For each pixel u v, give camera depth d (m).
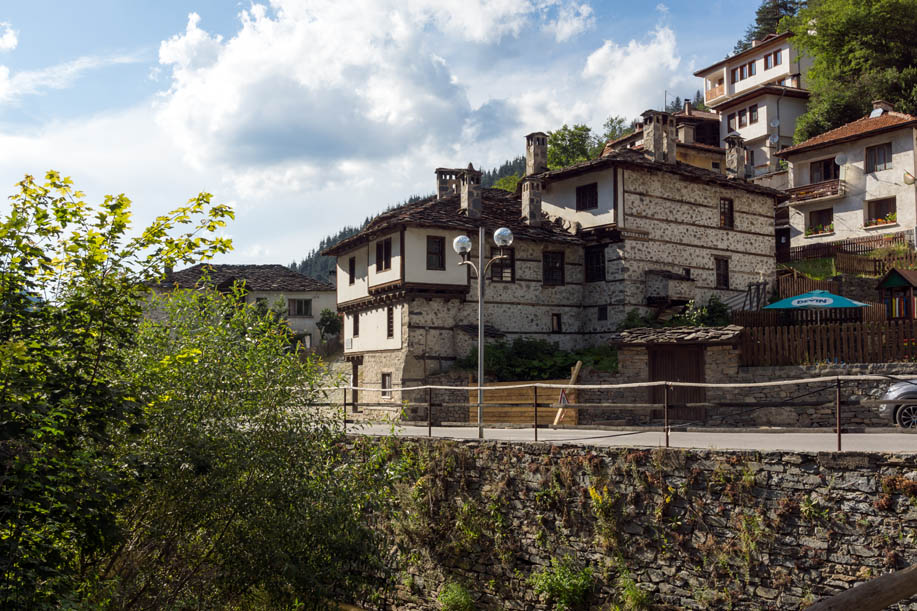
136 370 9.26
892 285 24.86
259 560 9.92
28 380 6.71
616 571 11.93
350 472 11.53
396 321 28.50
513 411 24.78
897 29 47.72
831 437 13.88
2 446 6.27
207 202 8.32
